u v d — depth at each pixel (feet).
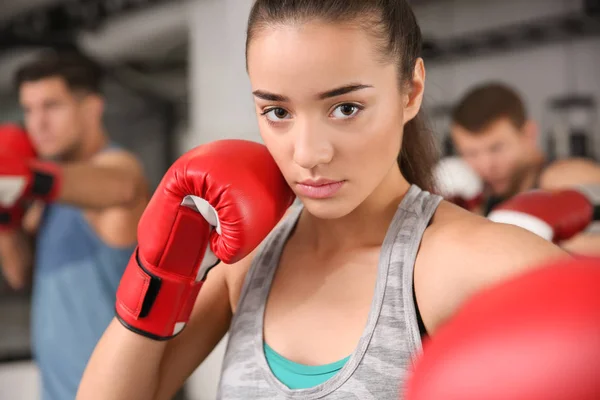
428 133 3.35
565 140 13.01
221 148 2.98
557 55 13.03
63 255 7.63
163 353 3.26
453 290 2.46
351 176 2.58
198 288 3.14
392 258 2.76
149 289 3.03
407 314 2.62
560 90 13.03
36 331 7.97
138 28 11.98
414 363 2.55
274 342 2.96
